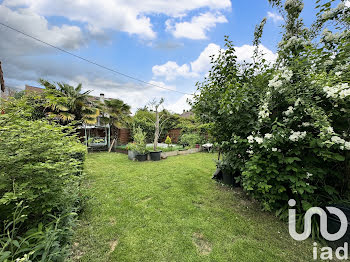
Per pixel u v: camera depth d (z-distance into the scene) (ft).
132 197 9.30
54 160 6.00
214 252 5.40
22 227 5.14
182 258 5.12
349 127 5.98
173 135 40.47
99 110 27.27
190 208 8.18
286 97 6.45
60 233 4.82
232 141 9.22
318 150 5.91
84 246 5.47
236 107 7.32
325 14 7.07
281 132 6.21
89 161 19.02
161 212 7.78
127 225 6.69
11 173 4.75
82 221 6.81
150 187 10.90
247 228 6.66
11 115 5.62
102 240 5.79
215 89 9.86
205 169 15.85
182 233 6.31
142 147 20.51
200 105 10.37
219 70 10.03
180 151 25.44
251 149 8.12
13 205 4.82
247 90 7.86
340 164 6.79
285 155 6.96
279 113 7.42
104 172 14.35
